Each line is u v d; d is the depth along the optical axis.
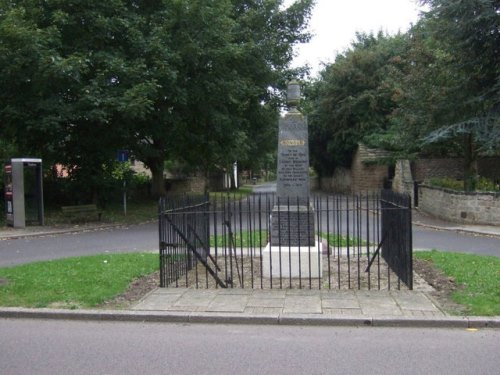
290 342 5.71
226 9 21.38
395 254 8.84
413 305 6.92
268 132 34.44
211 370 4.88
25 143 21.23
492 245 13.12
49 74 16.77
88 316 6.65
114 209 24.48
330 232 15.69
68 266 9.44
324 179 53.16
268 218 9.77
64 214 18.95
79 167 21.81
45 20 18.75
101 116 17.78
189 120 23.28
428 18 21.00
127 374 4.79
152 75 18.69
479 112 20.52
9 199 17.55
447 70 21.34
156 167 31.05
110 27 18.91
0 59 17.19
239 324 6.46
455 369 4.87
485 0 18.50
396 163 30.11
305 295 7.55
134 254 10.95
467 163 23.61
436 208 21.02
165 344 5.66
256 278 8.88
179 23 19.84
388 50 36.62
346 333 6.04
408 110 22.97
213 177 51.75
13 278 8.44
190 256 9.53
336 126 38.19
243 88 22.12
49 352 5.41
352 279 8.73
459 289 7.68
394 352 5.35
